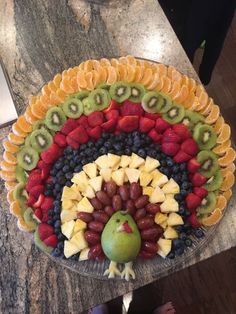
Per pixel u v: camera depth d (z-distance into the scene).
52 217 0.47
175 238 0.46
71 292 0.48
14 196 0.48
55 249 0.47
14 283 0.48
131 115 0.50
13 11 0.59
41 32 0.58
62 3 0.59
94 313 0.66
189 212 0.47
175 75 0.52
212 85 0.91
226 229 0.48
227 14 0.65
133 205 0.46
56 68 0.56
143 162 0.48
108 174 0.47
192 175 0.48
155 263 0.47
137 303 0.72
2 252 0.49
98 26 0.58
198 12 0.64
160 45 0.56
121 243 0.42
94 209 0.46
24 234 0.49
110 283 0.48
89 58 0.56
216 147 0.49
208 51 0.73
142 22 0.58
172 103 0.51
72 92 0.51
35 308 0.47
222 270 0.77
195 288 0.76
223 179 0.48
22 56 0.57
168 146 0.48
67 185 0.48
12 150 0.50
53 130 0.50
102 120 0.50
